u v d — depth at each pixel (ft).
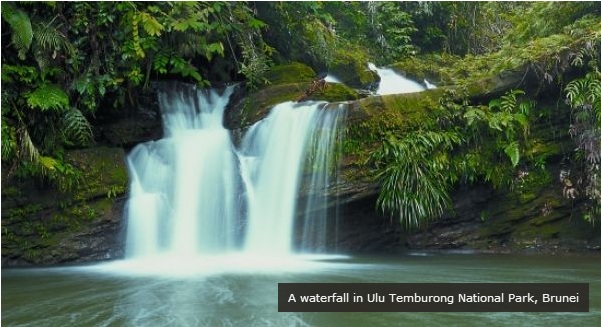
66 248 25.20
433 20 49.47
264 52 33.68
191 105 32.09
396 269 21.97
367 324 13.80
